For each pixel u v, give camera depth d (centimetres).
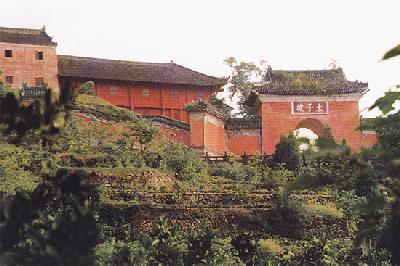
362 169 1059
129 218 3366
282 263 2711
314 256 2622
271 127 5853
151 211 3431
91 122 4978
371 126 1074
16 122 1886
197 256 2172
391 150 1057
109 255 2131
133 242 2762
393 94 1047
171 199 3656
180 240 2289
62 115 1980
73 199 1677
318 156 1070
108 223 3288
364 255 2566
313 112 5856
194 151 5259
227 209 3544
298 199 3753
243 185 4150
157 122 5750
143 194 3650
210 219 3491
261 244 3105
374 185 1088
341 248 2859
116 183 3812
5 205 1677
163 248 2095
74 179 1719
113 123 5381
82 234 1619
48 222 1614
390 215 1230
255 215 3525
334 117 5853
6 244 1620
